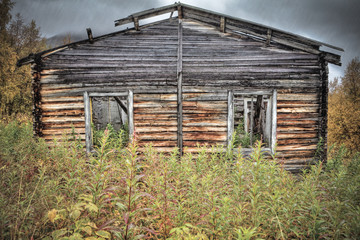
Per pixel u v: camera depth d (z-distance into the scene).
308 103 6.26
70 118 6.31
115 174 2.93
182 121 6.30
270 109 6.34
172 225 2.14
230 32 6.36
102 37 6.30
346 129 14.85
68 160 3.49
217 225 1.99
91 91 6.30
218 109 6.31
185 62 6.36
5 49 15.95
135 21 6.12
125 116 11.12
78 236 1.61
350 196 2.57
